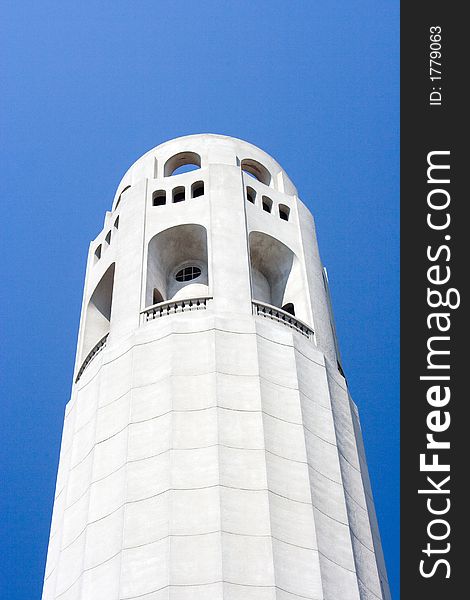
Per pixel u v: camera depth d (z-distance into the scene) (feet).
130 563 122.72
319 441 143.43
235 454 134.10
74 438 151.64
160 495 129.39
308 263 179.22
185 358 147.33
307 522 129.59
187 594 117.60
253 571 120.67
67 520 140.05
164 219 175.52
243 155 196.75
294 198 192.44
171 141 198.90
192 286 172.86
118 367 151.74
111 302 183.11
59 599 130.31
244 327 152.56
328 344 166.61
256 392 143.23
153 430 138.41
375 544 143.02
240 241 168.96
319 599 121.29
